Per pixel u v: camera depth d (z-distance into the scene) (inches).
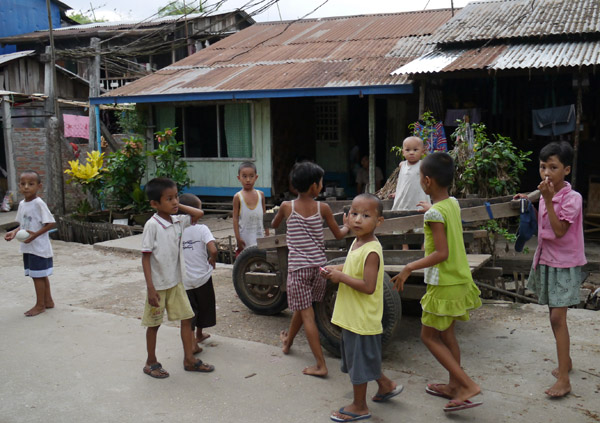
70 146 540.1
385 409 136.1
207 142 514.3
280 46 554.3
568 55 341.4
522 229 157.6
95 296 242.7
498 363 161.6
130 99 481.1
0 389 148.5
